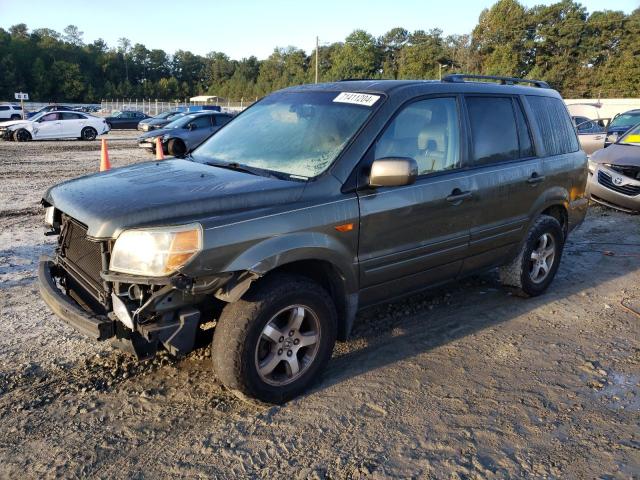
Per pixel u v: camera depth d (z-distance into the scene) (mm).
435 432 3107
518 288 5047
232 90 119125
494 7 80688
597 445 3025
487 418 3254
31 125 23641
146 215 2883
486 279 5656
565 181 5227
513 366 3889
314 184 3350
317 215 3268
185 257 2787
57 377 3590
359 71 86750
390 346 4145
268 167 3670
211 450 2918
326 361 3488
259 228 3031
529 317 4758
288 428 3115
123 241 2828
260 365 3189
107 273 2883
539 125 5039
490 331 4449
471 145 4301
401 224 3727
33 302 4816
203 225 2852
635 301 5188
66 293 3684
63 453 2875
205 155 4152
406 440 3031
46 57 112812
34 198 9883
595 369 3863
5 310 4617
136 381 3562
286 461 2844
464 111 4289
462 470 2801
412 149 3861
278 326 3287
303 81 100938
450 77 4430
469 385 3617
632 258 6539
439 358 3977
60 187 3623
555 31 77125
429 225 3930
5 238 6914
